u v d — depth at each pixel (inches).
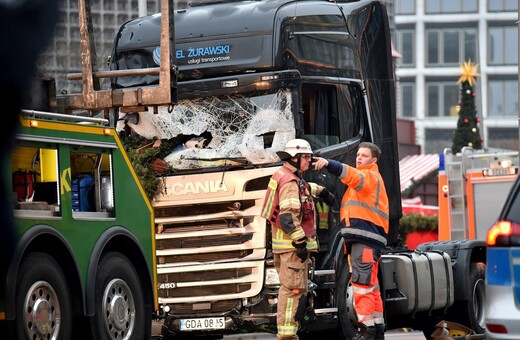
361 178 1118.4
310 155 1093.1
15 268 799.1
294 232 1063.6
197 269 1174.3
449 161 2370.8
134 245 999.6
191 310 1186.6
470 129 4763.8
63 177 893.2
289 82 1177.4
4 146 216.5
